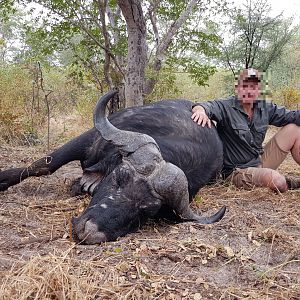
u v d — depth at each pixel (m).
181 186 2.21
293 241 2.29
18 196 2.91
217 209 2.75
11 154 4.30
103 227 2.12
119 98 4.69
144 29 4.09
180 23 5.00
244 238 2.30
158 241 2.19
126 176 2.20
